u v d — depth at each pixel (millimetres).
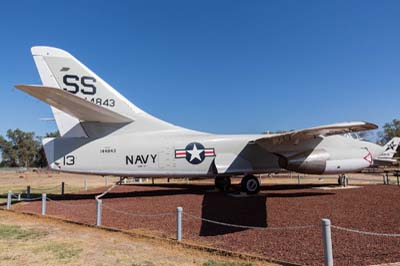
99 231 7590
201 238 6680
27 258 5438
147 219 8812
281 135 12547
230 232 7109
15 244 6383
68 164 12562
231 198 12602
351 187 16219
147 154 13367
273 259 5117
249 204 10844
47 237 6988
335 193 13578
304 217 8375
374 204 10227
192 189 17000
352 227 7168
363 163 14367
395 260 4934
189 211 9805
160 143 13656
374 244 5828
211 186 19203
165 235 6984
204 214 9258
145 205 11242
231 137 14484
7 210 11055
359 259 5027
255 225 7672
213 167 14008
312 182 21125
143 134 13664
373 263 4832
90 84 13250
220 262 5098
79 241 6605
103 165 12875
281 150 14266
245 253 5512
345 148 15117
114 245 6266
